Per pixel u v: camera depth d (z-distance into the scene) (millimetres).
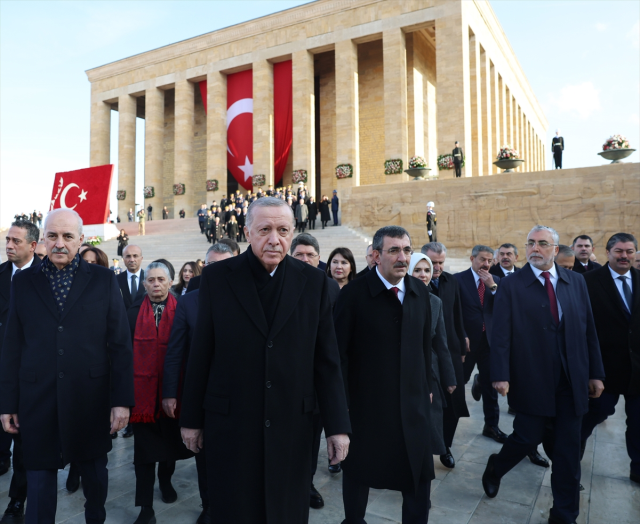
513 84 37969
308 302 2570
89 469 3258
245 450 2334
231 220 20562
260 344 2416
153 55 34781
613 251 4480
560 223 18078
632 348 4320
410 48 29375
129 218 33844
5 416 3107
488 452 5035
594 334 3893
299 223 21453
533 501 3932
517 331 3838
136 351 3941
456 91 25578
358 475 3049
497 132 32062
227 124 32969
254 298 2461
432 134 32281
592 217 17562
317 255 4680
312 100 30000
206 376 2492
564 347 3721
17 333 3207
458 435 5578
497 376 3822
